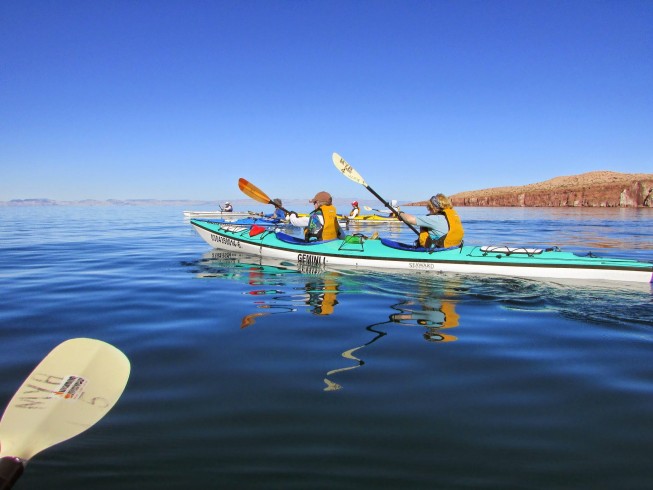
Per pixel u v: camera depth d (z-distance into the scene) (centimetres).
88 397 244
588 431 230
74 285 621
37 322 437
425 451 212
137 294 562
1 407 253
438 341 377
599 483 189
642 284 600
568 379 296
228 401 263
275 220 1535
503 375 303
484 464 202
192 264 802
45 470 196
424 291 573
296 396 270
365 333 399
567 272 633
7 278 675
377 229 1773
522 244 1188
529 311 475
